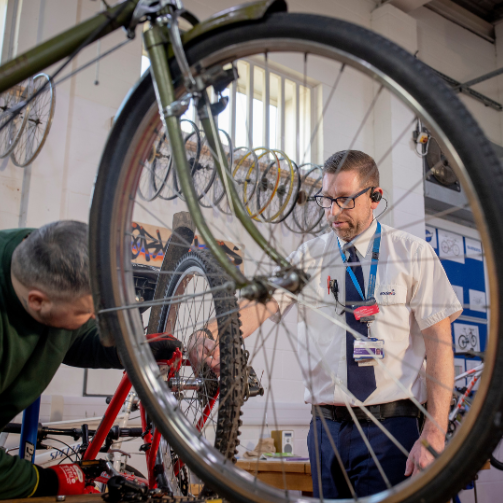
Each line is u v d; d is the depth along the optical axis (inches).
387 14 216.5
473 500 183.0
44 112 133.3
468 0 255.3
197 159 139.6
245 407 144.1
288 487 82.4
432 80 26.0
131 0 36.3
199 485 63.4
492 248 24.1
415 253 59.1
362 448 55.0
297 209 166.9
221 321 44.5
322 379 59.6
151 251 139.4
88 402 123.1
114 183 36.4
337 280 62.1
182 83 33.7
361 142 200.2
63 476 46.2
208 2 173.2
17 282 43.5
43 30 138.1
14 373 46.1
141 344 37.3
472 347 212.8
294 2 196.1
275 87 195.6
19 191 128.6
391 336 57.2
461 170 24.9
